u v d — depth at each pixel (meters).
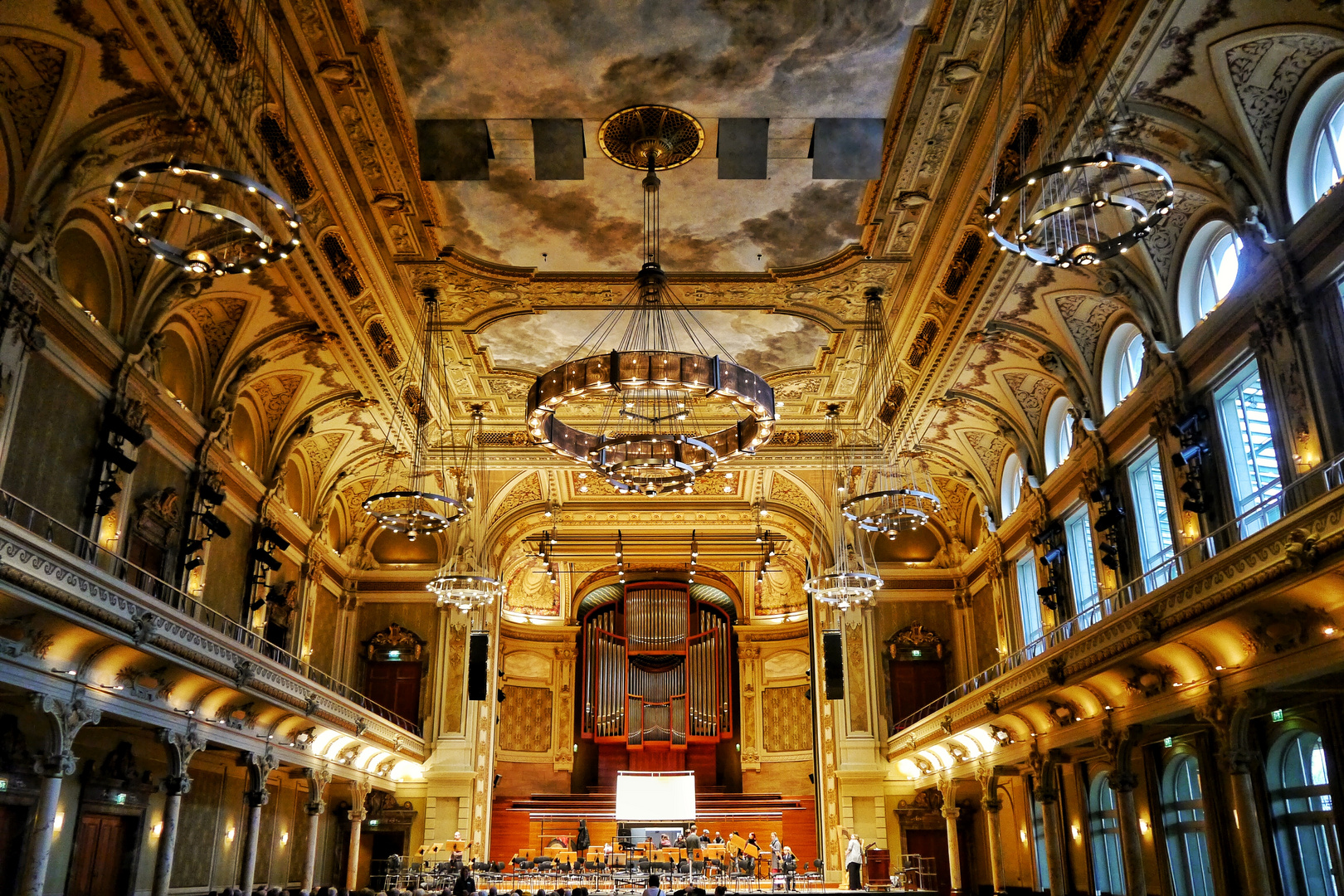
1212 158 14.45
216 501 20.12
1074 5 13.12
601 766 37.62
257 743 19.97
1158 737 18.53
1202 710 14.84
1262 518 15.07
